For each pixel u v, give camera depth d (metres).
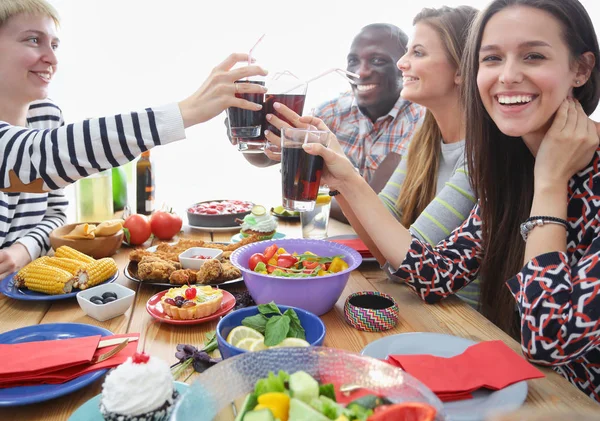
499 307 1.50
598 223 1.19
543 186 1.19
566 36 1.16
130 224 1.90
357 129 3.30
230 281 1.43
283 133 1.36
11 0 1.75
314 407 0.66
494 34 1.21
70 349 0.95
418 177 2.03
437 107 1.98
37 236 1.77
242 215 2.23
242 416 0.65
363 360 0.72
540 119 1.22
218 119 4.79
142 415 0.76
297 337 1.01
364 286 1.52
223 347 0.93
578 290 1.06
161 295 1.33
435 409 0.62
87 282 1.38
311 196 1.38
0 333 1.13
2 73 1.83
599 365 1.26
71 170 1.49
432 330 1.21
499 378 0.91
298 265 1.34
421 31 1.92
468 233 1.52
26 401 0.83
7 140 1.54
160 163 4.81
